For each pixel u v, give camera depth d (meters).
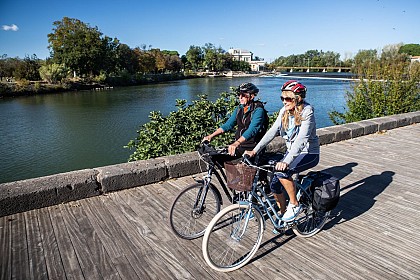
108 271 2.97
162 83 68.00
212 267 2.92
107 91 49.19
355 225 3.78
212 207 4.10
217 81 73.50
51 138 18.44
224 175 3.33
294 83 2.92
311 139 3.10
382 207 4.23
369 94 11.65
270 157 3.31
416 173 5.43
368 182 5.06
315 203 3.27
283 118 3.10
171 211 3.36
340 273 2.94
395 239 3.48
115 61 67.38
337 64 122.44
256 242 3.11
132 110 28.12
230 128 3.70
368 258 3.15
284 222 3.22
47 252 3.25
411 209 4.17
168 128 6.58
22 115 26.53
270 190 3.21
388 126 8.70
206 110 6.97
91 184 4.46
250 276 2.91
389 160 6.14
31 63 54.78
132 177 4.77
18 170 13.41
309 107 2.97
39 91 46.16
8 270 2.98
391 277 2.88
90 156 15.09
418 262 3.09
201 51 119.12
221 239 3.48
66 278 2.88
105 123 22.50
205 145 3.30
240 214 2.99
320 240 3.48
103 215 4.00
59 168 13.62
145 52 87.81
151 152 6.37
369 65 12.78
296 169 3.05
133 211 4.11
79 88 52.62
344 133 7.64
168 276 2.90
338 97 31.59
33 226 3.74
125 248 3.32
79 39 59.88
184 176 5.27
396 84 11.07
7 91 42.22
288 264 3.07
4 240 3.46
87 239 3.48
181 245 3.38
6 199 3.93
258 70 141.50
